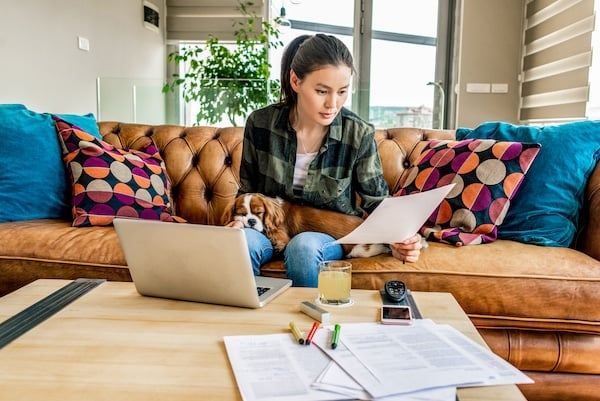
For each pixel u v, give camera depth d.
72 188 1.86
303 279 1.36
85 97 3.47
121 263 1.52
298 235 1.46
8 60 2.67
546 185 1.62
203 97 2.78
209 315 0.98
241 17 4.66
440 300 1.08
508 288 1.35
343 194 1.59
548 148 1.69
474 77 4.28
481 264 1.39
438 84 4.34
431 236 1.60
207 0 4.69
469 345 0.82
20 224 1.71
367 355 0.77
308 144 1.61
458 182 1.66
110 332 0.88
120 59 3.96
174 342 0.84
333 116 1.44
